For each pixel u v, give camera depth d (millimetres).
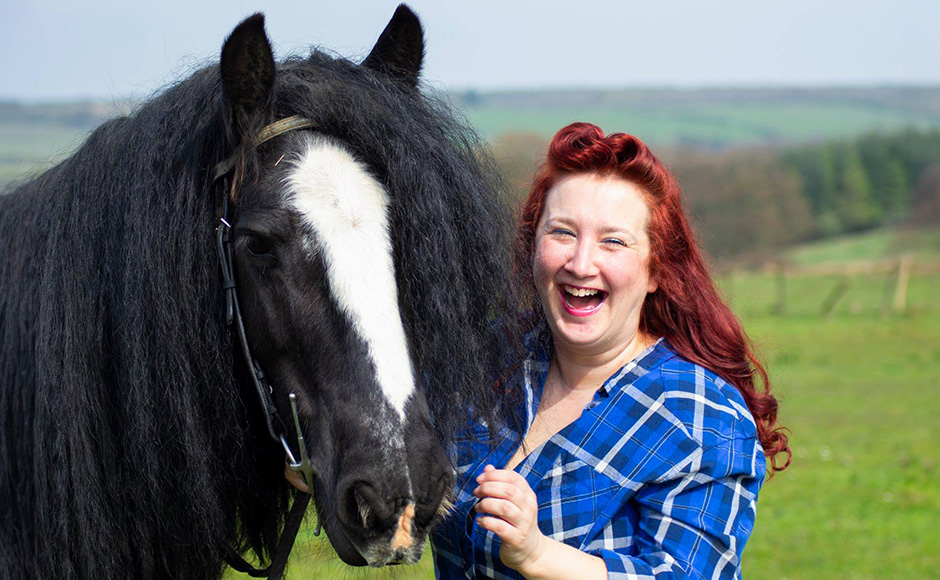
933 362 15945
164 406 2000
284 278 1930
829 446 9945
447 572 2273
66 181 2176
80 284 2049
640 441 2066
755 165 39406
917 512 7547
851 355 16750
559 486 2092
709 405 2098
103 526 2045
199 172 2047
